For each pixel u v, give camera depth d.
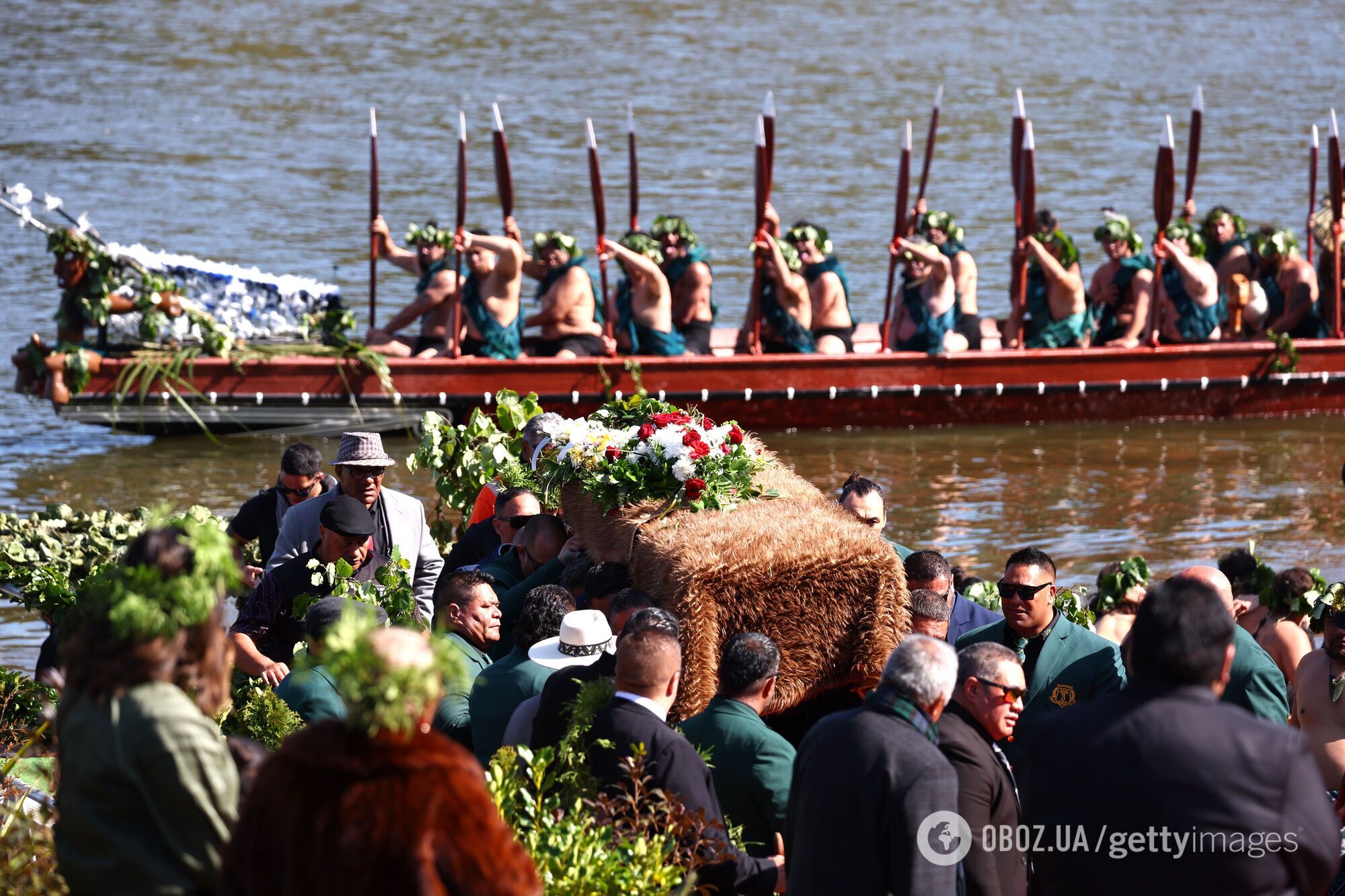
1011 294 51.31
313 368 44.69
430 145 96.38
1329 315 53.06
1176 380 49.97
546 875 12.15
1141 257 50.75
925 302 48.78
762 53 135.38
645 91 116.94
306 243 70.88
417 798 9.36
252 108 105.62
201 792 10.02
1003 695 13.96
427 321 47.81
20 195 42.72
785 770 14.41
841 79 124.06
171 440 45.53
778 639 16.47
